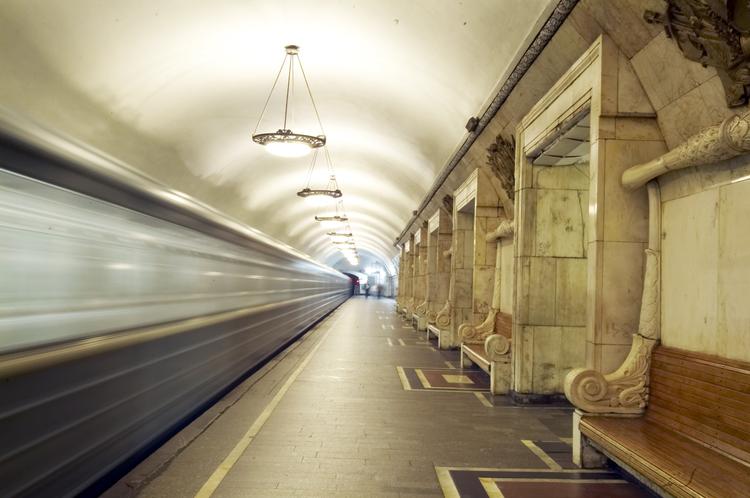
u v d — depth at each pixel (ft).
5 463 6.70
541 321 22.25
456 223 40.68
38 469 7.48
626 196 14.79
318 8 23.41
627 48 14.53
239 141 38.86
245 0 22.59
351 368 29.89
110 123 25.63
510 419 19.16
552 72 18.63
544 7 16.57
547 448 15.60
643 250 14.74
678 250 13.39
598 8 14.23
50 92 21.07
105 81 23.00
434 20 21.74
